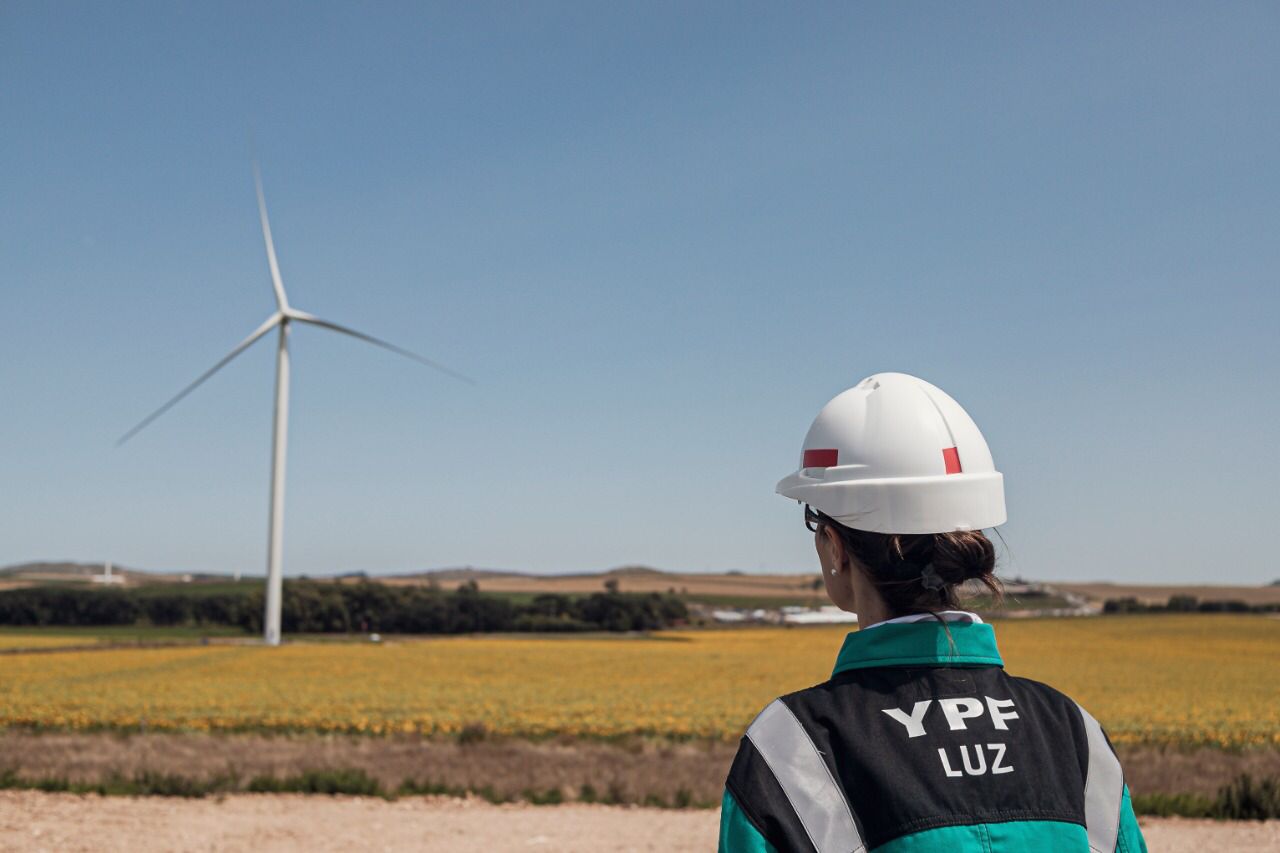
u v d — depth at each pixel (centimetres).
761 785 146
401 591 9838
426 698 2995
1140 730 2398
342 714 2556
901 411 171
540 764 1534
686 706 2756
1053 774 151
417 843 1018
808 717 152
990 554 162
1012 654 5409
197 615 10150
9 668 4250
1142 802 1216
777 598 13950
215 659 4803
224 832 1049
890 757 146
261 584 12275
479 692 3186
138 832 1033
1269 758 1869
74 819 1088
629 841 1032
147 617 10094
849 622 10825
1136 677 3991
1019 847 142
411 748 1742
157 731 2194
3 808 1140
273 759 1570
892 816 141
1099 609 10888
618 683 3578
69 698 2988
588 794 1278
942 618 158
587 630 9581
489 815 1173
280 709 2675
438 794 1298
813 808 143
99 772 1400
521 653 5428
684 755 1702
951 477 164
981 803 144
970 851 139
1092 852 149
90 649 5822
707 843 1026
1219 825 1136
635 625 9806
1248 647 6022
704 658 5016
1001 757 149
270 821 1114
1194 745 2116
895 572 161
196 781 1275
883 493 163
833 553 173
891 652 157
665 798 1251
